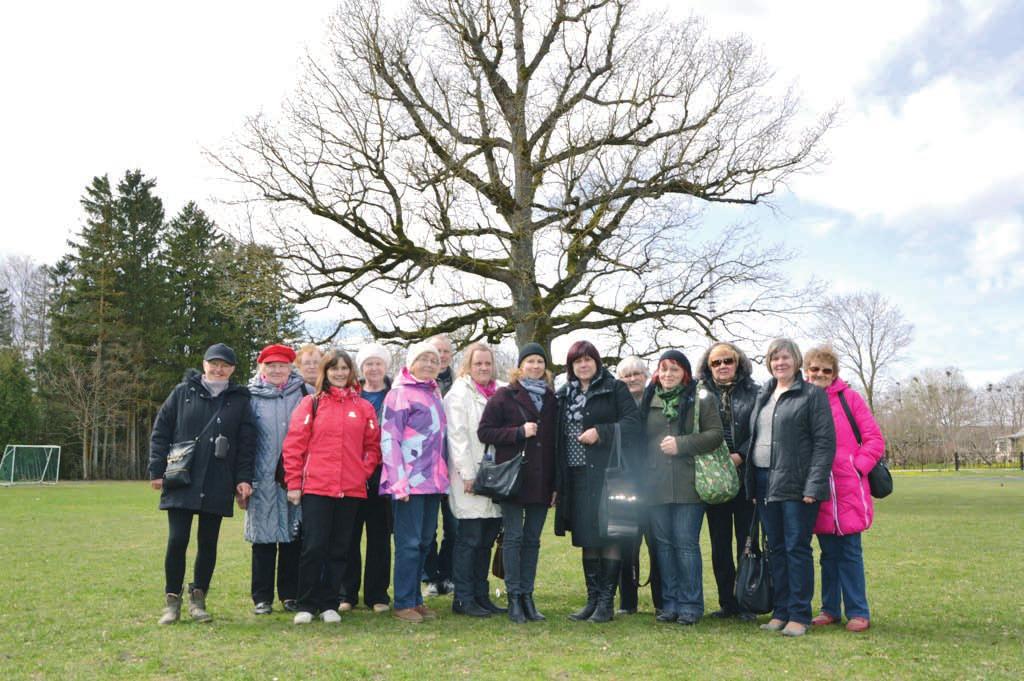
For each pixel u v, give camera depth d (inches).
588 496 228.2
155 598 262.2
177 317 1961.1
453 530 291.7
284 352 249.0
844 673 167.9
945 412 2792.8
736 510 241.9
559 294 706.8
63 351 1847.9
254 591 241.9
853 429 222.2
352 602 255.0
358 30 687.7
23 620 226.2
